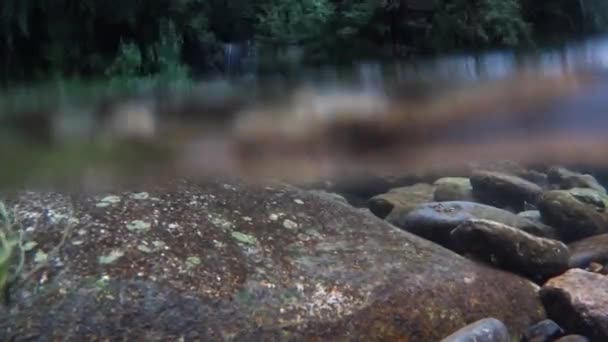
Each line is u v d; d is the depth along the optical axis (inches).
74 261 99.8
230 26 223.9
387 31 199.3
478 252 137.6
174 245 107.8
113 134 72.4
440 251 132.8
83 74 183.3
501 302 122.8
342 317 105.3
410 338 108.7
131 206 113.4
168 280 100.4
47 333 90.3
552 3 215.3
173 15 217.9
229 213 122.2
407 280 117.4
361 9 201.2
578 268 142.9
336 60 162.2
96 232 105.7
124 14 211.6
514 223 161.5
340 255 120.8
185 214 116.3
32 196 110.0
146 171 74.8
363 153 76.6
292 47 181.6
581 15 215.5
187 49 218.4
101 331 92.0
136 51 201.8
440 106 74.9
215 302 99.8
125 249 103.9
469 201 189.3
